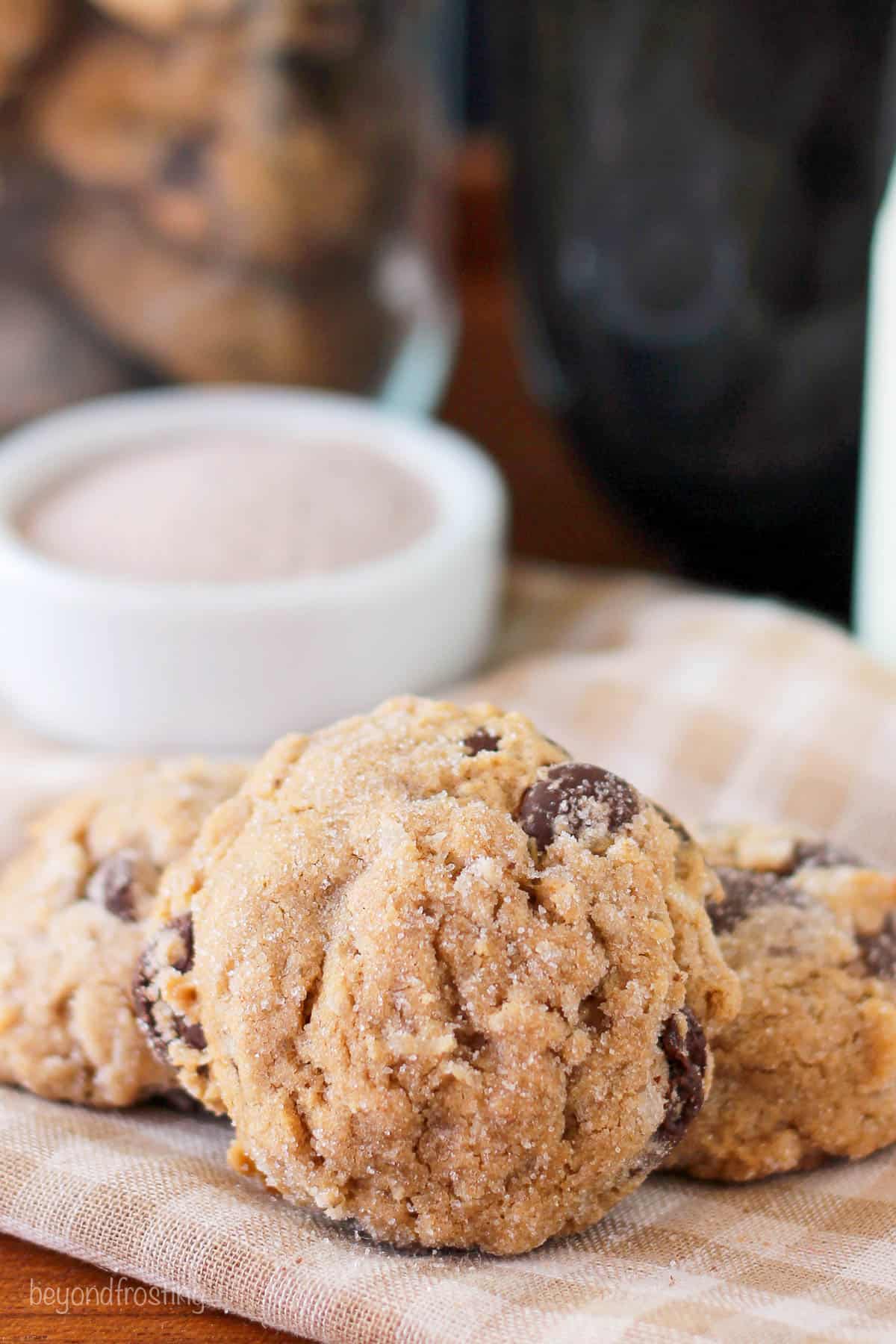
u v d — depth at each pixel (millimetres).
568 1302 293
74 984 337
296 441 477
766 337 437
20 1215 311
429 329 540
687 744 409
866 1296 299
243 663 418
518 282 496
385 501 455
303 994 307
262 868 314
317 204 466
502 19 462
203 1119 336
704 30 416
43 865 352
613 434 475
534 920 306
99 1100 336
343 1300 295
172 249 469
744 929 336
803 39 410
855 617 459
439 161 534
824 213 422
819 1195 323
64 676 421
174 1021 318
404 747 326
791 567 482
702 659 432
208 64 451
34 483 459
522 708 420
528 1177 303
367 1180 303
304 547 438
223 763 364
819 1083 327
